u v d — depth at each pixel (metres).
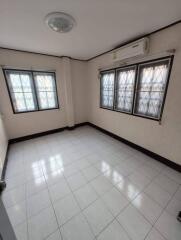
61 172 2.02
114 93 3.01
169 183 1.75
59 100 3.63
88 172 2.00
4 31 1.87
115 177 1.88
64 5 1.35
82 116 4.32
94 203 1.46
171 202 1.45
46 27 1.78
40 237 1.13
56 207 1.42
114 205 1.43
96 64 3.44
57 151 2.68
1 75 2.64
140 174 1.94
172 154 2.03
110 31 1.95
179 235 1.13
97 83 3.55
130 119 2.70
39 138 3.37
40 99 3.33
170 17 1.59
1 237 0.61
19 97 2.99
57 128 3.81
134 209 1.37
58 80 3.48
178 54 1.73
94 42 2.38
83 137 3.41
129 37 2.16
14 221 1.27
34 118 3.30
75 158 2.41
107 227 1.20
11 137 3.02
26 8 1.38
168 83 1.90
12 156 2.50
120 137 3.09
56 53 3.04
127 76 2.61
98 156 2.47
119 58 2.49
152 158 2.36
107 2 1.32
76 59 3.66
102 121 3.67
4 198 1.55
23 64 2.85
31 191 1.65
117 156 2.45
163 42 1.87
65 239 1.11
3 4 1.29
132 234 1.14
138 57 2.26
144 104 2.37
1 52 2.55
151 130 2.29
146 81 2.25
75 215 1.32
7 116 2.87
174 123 1.92
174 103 1.88
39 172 2.03
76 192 1.62
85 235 1.14
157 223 1.23
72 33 1.99
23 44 2.40
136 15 1.55
